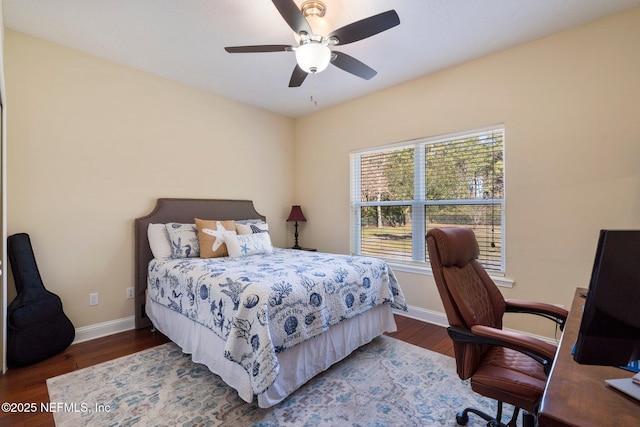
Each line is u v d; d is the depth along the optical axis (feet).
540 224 7.89
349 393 6.14
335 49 8.29
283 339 5.69
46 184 7.97
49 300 7.57
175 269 8.05
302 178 14.25
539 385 3.77
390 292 8.50
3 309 6.68
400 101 10.71
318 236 13.58
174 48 8.31
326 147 13.20
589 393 2.28
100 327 8.86
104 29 7.41
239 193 12.39
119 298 9.23
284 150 14.12
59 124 8.16
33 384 6.36
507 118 8.39
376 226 11.77
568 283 7.52
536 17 6.95
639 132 6.63
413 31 7.48
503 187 8.68
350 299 7.32
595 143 7.13
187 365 7.21
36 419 5.31
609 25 6.93
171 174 10.39
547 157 7.77
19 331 7.01
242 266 7.68
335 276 7.11
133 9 6.66
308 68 6.42
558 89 7.60
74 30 7.47
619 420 1.97
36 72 7.79
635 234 2.42
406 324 9.93
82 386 6.31
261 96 11.78
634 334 2.38
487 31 7.50
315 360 6.53
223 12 6.75
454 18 6.97
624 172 6.80
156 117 10.01
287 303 5.86
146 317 9.57
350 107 12.28
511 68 8.31
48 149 7.99
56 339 7.55
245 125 12.58
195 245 9.57
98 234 8.84
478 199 9.18
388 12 5.32
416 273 10.42
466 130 9.16
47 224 7.99
